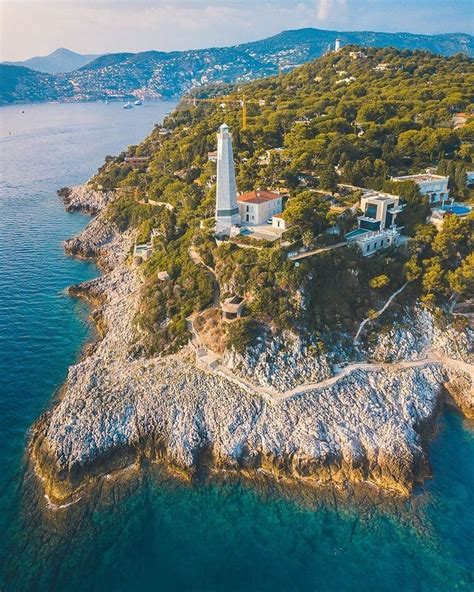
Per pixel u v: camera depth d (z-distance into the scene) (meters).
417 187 86.50
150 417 58.53
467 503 50.72
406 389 62.53
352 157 103.88
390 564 44.84
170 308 74.88
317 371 62.94
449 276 74.25
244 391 60.50
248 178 100.00
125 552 46.16
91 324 84.75
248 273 70.31
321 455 53.88
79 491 52.38
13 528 48.22
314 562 45.12
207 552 46.19
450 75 174.38
